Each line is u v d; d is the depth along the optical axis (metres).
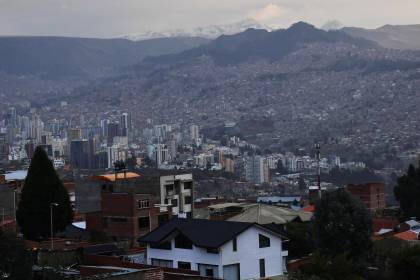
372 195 157.62
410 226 105.12
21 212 98.31
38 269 63.69
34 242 90.25
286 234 75.50
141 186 123.25
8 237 56.06
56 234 100.50
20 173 153.12
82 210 131.88
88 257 71.62
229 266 68.25
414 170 125.44
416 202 121.75
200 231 70.38
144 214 101.69
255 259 70.06
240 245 69.19
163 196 122.44
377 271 72.81
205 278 57.88
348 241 80.12
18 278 55.50
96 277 50.44
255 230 70.31
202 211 127.00
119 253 79.62
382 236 96.81
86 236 101.19
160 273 52.84
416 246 70.88
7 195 118.69
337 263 65.88
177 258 70.56
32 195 98.06
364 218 81.00
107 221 102.25
